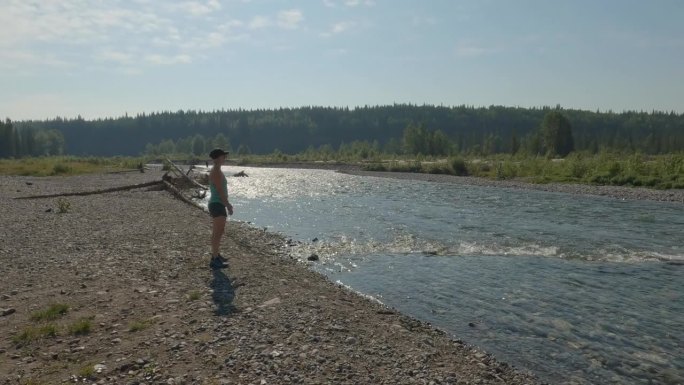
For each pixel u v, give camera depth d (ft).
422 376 20.67
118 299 28.58
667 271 43.47
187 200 87.15
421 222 73.77
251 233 61.16
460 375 21.42
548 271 43.52
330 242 57.67
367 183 167.32
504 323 30.14
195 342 22.45
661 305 33.63
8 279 32.48
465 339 27.43
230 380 18.71
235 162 401.29
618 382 22.26
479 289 37.78
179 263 38.83
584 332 28.60
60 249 42.63
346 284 39.22
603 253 51.19
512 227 68.54
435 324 29.91
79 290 30.14
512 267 45.11
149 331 23.61
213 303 28.78
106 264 37.32
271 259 45.24
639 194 114.21
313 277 39.34
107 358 20.38
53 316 25.12
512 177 178.50
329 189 141.08
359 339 24.72
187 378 18.72
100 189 102.99
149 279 33.50
